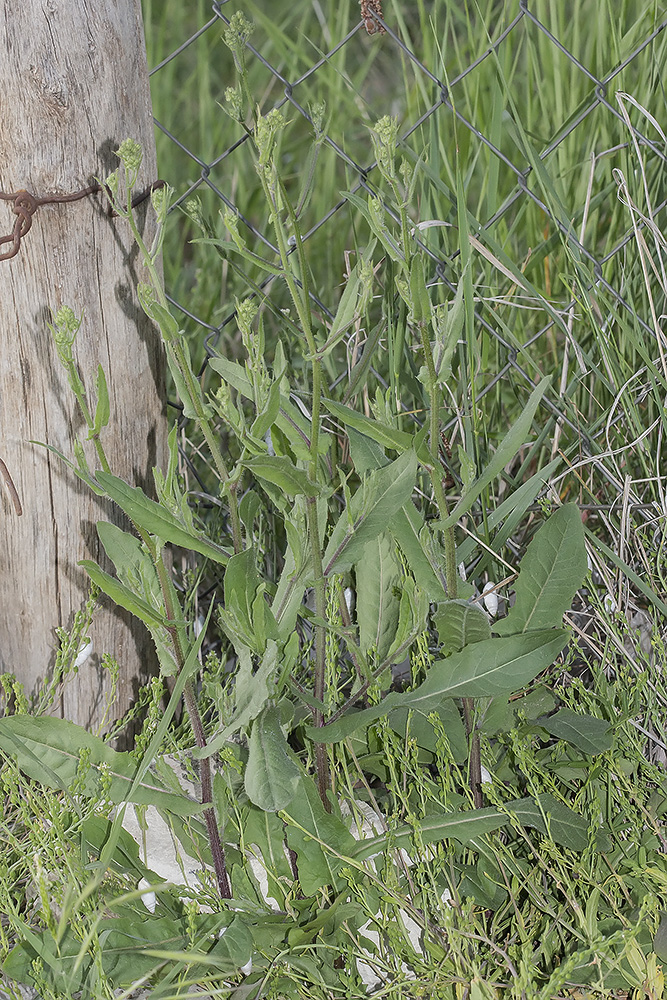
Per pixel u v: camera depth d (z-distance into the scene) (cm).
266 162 118
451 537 145
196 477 214
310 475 136
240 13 131
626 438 211
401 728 164
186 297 288
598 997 140
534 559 153
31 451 167
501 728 159
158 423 179
